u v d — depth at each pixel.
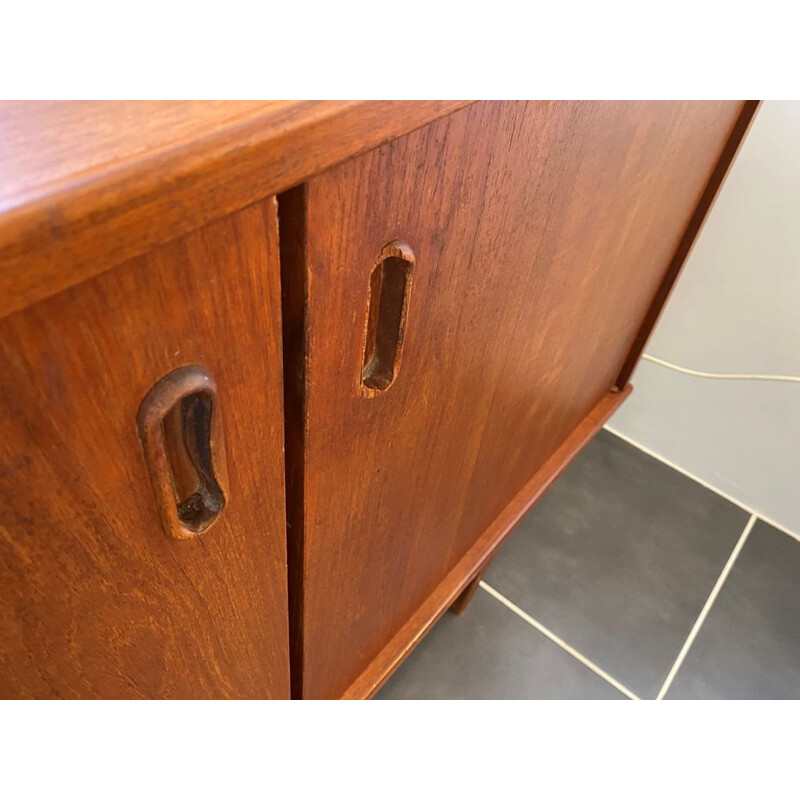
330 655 0.58
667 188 0.61
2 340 0.18
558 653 1.00
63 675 0.30
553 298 0.52
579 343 0.67
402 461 0.45
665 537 1.15
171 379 0.23
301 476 0.35
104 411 0.22
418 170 0.28
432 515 0.59
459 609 0.98
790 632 1.05
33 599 0.25
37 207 0.16
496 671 0.97
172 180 0.18
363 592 0.56
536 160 0.37
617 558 1.12
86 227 0.17
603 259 0.57
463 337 0.42
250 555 0.35
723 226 0.97
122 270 0.20
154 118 0.19
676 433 1.21
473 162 0.31
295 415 0.32
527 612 1.03
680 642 1.03
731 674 1.00
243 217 0.22
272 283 0.25
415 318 0.35
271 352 0.27
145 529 0.27
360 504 0.44
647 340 0.90
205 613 0.35
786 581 1.11
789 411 1.07
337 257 0.27
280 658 0.48
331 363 0.31
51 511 0.23
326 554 0.44
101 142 0.18
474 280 0.39
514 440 0.67
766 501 1.17
